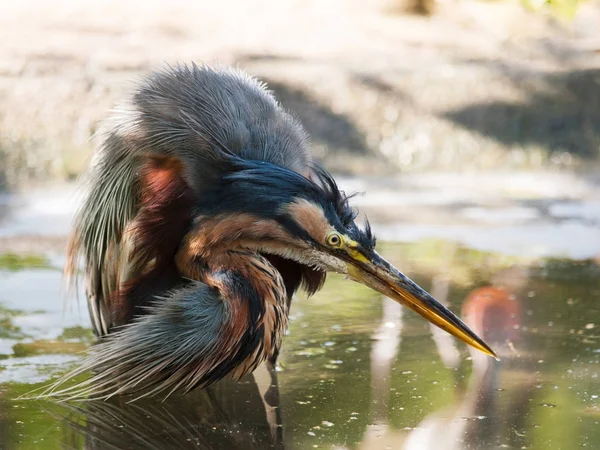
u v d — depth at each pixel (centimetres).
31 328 1080
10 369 955
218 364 883
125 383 902
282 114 1016
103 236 978
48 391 905
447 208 1652
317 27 2578
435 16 2758
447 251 1404
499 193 1766
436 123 2016
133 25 2509
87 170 1031
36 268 1307
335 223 882
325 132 1970
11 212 1579
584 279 1277
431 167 1941
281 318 906
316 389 921
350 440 802
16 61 2108
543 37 2619
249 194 870
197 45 2345
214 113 935
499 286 1241
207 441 806
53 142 1834
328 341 1058
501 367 973
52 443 794
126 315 943
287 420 849
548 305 1168
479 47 2486
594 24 2772
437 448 781
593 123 2058
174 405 890
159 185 908
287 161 960
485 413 855
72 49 2245
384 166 1928
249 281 884
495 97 2102
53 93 1948
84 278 1024
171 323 886
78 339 1048
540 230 1523
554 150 1998
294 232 878
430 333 1085
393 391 913
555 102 2100
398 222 1559
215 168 897
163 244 909
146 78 995
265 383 939
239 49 2322
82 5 2688
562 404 877
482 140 1995
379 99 2058
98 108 1920
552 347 1030
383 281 897
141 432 824
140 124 937
